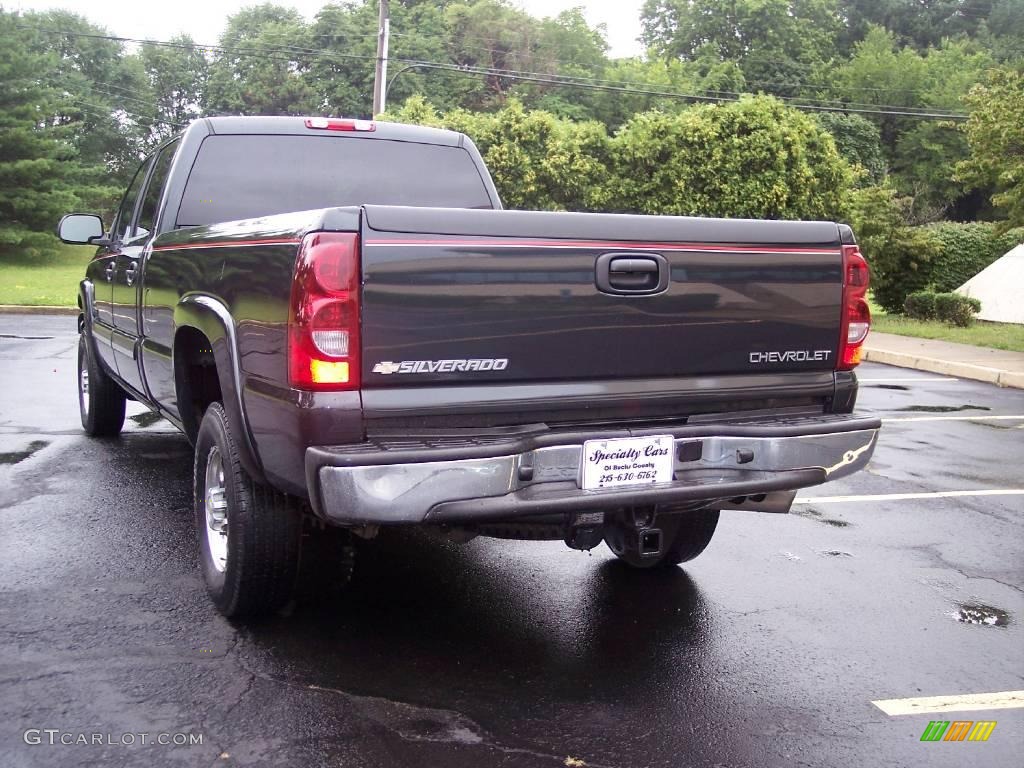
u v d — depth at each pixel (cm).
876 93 6700
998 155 1683
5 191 3681
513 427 337
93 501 559
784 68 6631
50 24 6262
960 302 2052
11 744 296
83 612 399
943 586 474
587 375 345
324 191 544
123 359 597
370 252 308
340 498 300
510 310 328
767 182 2452
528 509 319
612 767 299
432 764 295
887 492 666
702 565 495
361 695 338
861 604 446
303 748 301
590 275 339
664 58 6819
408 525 340
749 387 375
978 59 6688
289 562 375
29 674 342
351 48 6119
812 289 384
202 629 388
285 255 321
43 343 1368
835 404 397
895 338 1836
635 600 441
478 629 400
